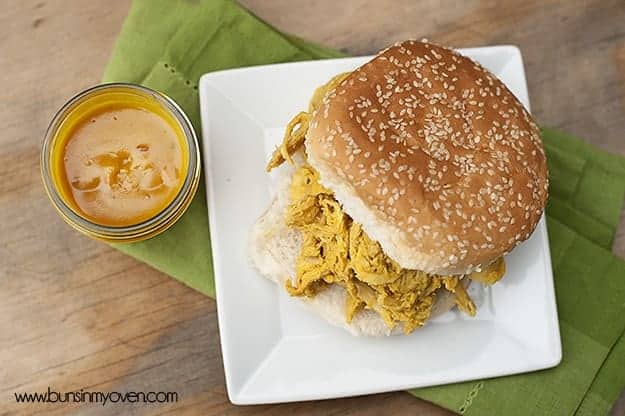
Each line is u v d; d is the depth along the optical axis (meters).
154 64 0.57
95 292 0.55
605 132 0.60
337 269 0.51
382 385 0.53
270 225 0.53
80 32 0.59
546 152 0.59
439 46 0.52
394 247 0.49
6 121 0.57
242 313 0.53
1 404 0.54
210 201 0.54
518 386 0.55
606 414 0.55
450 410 0.55
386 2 0.61
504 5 0.61
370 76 0.50
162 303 0.55
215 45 0.58
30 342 0.54
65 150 0.52
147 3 0.58
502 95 0.51
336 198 0.50
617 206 0.59
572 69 0.61
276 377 0.53
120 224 0.52
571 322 0.56
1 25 0.58
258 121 0.55
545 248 0.55
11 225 0.56
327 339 0.53
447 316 0.54
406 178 0.48
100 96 0.52
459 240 0.48
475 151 0.50
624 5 0.61
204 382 0.55
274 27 0.59
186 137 0.52
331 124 0.49
